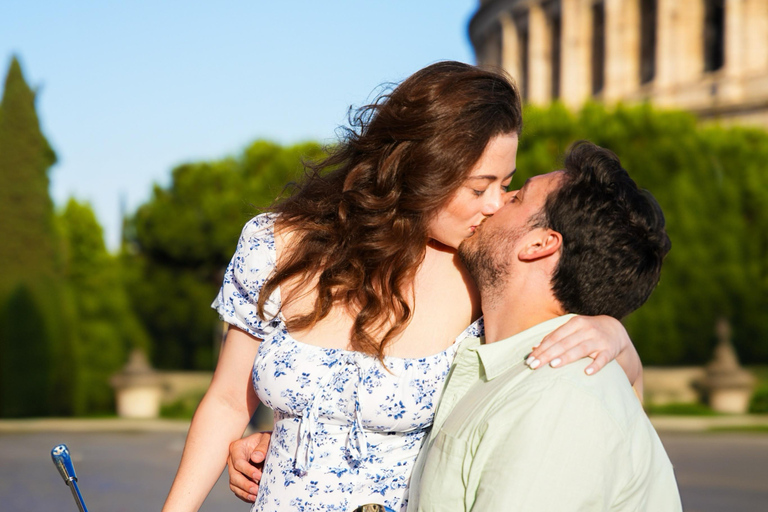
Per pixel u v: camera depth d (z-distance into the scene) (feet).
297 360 7.04
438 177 6.70
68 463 7.48
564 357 5.84
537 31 161.99
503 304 6.68
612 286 6.30
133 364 74.54
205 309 97.91
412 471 7.04
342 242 7.18
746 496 31.89
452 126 6.68
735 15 129.70
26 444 51.80
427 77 6.94
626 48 146.82
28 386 70.59
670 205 83.56
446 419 6.52
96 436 57.41
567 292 6.40
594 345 5.93
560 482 5.49
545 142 85.15
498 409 5.85
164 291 97.60
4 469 39.81
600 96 149.59
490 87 6.88
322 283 7.11
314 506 6.96
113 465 41.16
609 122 87.40
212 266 98.07
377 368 6.93
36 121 76.38
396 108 6.97
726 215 84.02
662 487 6.01
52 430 62.08
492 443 5.76
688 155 85.20
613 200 6.33
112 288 86.28
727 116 127.44
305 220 7.39
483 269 6.76
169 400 81.82
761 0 128.88
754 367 82.84
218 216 93.97
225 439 7.61
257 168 97.55
